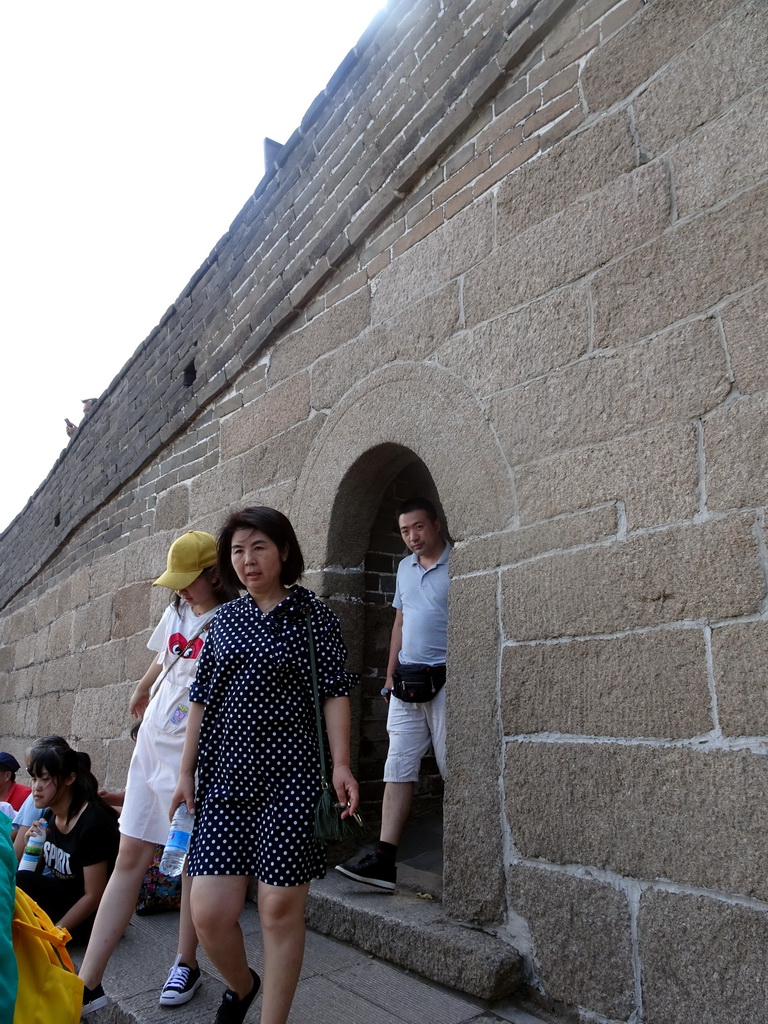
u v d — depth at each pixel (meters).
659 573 2.49
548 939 2.56
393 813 3.39
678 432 2.52
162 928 3.56
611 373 2.75
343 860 3.76
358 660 4.03
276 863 2.15
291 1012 2.54
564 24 3.18
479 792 2.89
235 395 5.02
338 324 4.18
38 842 3.58
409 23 3.98
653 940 2.29
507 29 3.37
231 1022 2.35
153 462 5.99
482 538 3.09
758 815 2.14
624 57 2.91
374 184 4.02
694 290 2.55
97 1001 2.69
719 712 2.27
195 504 5.27
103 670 6.19
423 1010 2.52
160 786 2.85
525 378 3.05
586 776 2.56
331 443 4.07
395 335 3.76
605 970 2.39
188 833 2.54
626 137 2.85
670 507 2.50
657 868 2.33
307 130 4.71
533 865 2.66
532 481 2.94
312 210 4.52
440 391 3.42
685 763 2.32
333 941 3.12
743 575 2.28
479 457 3.17
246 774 2.28
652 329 2.65
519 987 2.59
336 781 2.27
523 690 2.81
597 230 2.89
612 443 2.70
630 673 2.50
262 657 2.35
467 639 3.06
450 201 3.58
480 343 3.27
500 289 3.23
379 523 4.32
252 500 4.65
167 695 2.95
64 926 3.30
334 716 2.36
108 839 3.46
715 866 2.20
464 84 3.57
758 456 2.31
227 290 5.29
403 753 3.46
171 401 5.76
